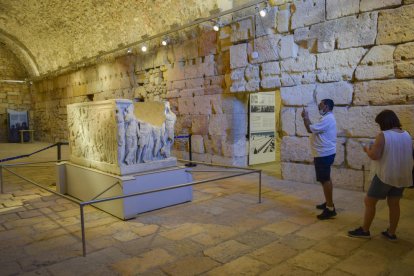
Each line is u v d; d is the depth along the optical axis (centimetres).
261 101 827
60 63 1491
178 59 897
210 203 472
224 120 780
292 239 329
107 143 447
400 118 481
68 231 359
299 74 605
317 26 571
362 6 513
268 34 650
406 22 470
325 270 262
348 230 354
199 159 852
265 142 850
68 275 256
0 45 1720
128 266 271
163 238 335
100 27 1131
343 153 551
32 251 305
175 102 921
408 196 478
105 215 420
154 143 470
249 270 262
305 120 389
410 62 469
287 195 514
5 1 1256
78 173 504
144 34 998
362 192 525
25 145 1545
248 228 363
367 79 516
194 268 266
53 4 1165
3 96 1762
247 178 658
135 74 1082
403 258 282
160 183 445
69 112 552
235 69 722
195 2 790
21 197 523
